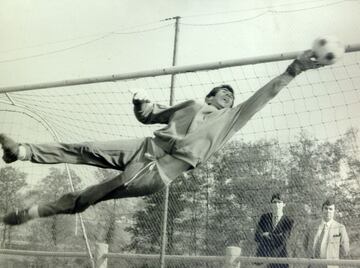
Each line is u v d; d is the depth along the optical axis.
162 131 4.80
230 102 5.09
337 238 4.62
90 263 5.69
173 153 4.72
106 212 8.33
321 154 7.27
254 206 7.24
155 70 5.16
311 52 4.37
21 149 4.62
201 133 4.77
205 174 7.64
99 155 4.68
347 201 7.16
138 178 4.62
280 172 7.25
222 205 7.41
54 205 4.58
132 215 8.02
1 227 9.98
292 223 4.73
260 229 4.75
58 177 10.50
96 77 5.40
